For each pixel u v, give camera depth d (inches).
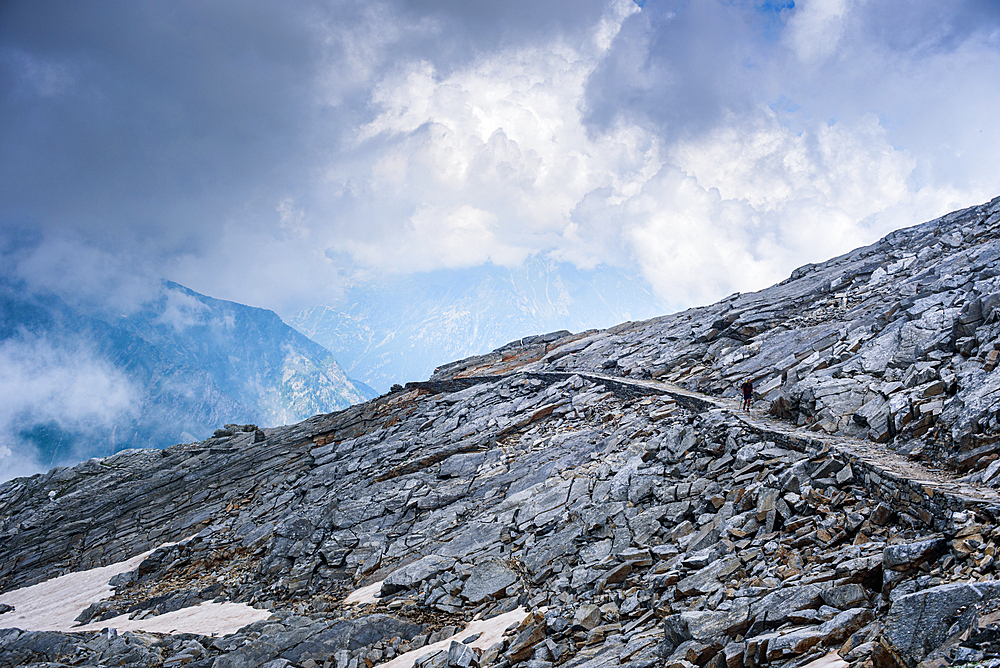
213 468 2484.0
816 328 1544.0
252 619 1226.6
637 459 1195.3
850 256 2236.7
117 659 989.8
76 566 2031.3
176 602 1421.0
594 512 1060.5
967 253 1466.5
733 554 717.9
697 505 934.4
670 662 536.4
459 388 2437.3
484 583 999.6
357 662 857.5
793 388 1120.2
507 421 1815.9
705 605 624.4
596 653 641.6
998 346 904.9
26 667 944.9
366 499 1581.0
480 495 1421.0
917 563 524.4
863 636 437.7
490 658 730.8
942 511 593.0
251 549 1672.0
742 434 1069.1
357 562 1339.8
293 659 880.3
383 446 2021.4
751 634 528.1
